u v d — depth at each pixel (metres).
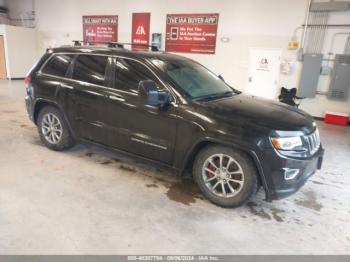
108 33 10.92
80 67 3.44
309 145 2.55
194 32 9.20
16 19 13.59
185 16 9.23
